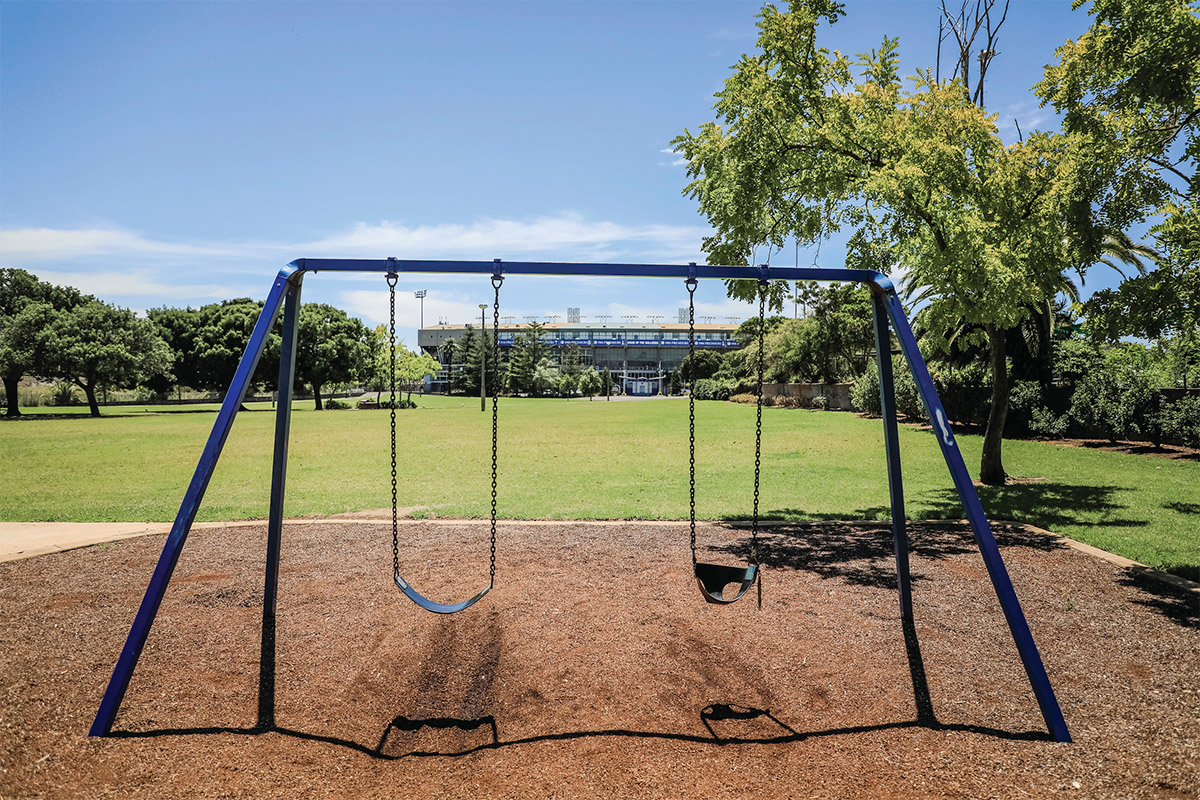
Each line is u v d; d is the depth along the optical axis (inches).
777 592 225.8
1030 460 603.2
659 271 183.2
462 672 164.2
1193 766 120.4
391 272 181.9
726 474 531.5
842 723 138.9
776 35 329.7
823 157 339.0
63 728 135.3
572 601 215.0
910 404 1058.1
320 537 307.1
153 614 143.5
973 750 127.8
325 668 166.4
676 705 146.6
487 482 496.7
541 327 4188.0
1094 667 165.9
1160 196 249.3
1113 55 245.0
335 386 2527.1
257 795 114.0
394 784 117.4
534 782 117.3
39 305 1758.1
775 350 1953.7
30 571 249.4
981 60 505.7
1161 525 331.9
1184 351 636.1
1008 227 346.0
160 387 2522.1
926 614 204.2
